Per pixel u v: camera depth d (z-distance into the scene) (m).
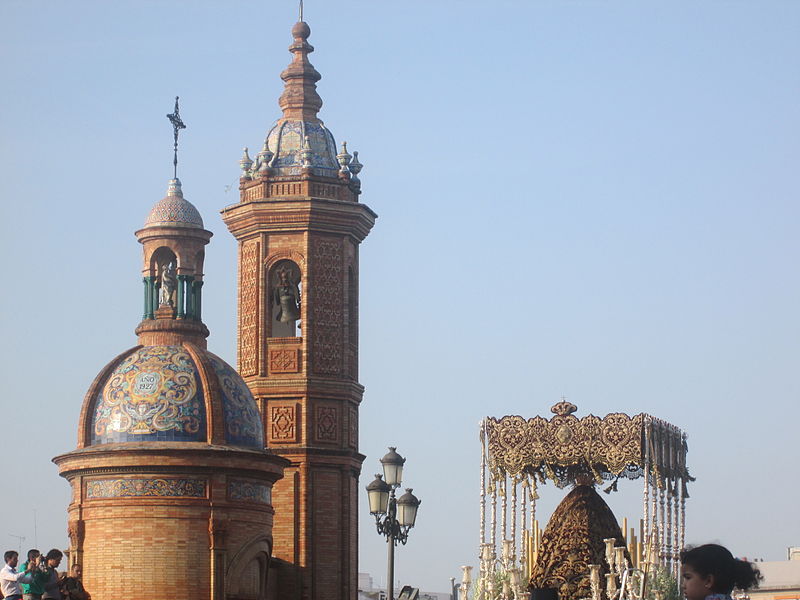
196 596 51.12
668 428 50.62
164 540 51.22
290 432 62.44
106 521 51.66
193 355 54.19
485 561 50.00
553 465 51.88
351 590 62.38
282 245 63.88
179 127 58.88
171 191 58.09
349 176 65.06
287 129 65.81
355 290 64.94
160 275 57.12
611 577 46.06
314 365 62.91
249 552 52.50
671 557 50.12
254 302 63.78
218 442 52.56
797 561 102.00
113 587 51.19
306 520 61.44
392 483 44.84
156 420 52.41
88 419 53.34
